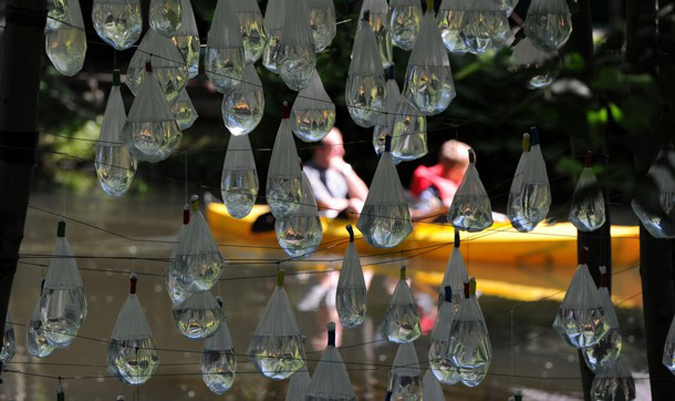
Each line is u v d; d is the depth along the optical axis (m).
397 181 8.17
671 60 5.77
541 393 17.53
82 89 40.41
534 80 5.93
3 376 18.72
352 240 8.64
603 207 7.91
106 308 24.12
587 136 5.38
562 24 7.51
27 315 23.22
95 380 18.62
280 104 21.19
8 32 7.43
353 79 8.27
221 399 17.55
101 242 32.16
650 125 5.29
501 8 7.95
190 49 8.59
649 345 9.46
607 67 5.38
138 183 38.91
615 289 25.75
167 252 30.73
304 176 8.73
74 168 40.66
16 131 7.48
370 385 18.12
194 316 8.42
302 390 8.66
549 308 23.61
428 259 28.83
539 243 28.62
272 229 32.44
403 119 8.66
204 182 33.88
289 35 7.98
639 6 6.77
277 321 8.34
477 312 8.20
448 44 8.12
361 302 8.55
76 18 8.48
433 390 9.05
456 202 8.42
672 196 6.58
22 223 7.64
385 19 8.91
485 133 19.11
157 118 7.64
